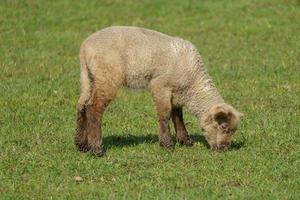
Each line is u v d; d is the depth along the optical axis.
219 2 47.84
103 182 19.75
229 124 22.02
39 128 24.91
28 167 20.70
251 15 44.62
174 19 44.62
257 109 27.53
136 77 21.80
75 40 39.91
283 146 23.05
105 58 21.12
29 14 44.19
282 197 18.42
